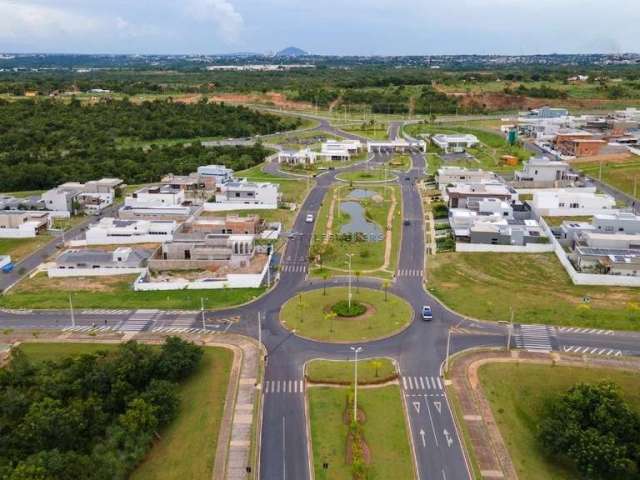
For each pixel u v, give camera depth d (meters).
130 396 112.56
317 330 144.00
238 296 163.50
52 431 100.50
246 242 189.25
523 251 193.38
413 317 150.12
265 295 164.38
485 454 103.75
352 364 129.00
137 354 121.19
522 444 107.06
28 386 115.75
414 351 134.25
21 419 105.69
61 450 100.88
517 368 125.88
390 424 110.06
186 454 103.62
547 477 100.25
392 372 125.31
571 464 103.31
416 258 190.75
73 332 144.88
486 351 133.38
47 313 155.62
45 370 118.12
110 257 183.88
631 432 103.25
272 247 198.50
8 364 125.81
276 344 137.88
